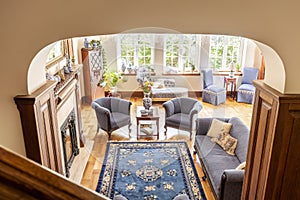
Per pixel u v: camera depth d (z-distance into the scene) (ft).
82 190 1.77
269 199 6.77
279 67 6.07
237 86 26.08
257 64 25.71
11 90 5.99
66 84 12.53
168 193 12.90
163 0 5.55
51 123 7.13
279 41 5.74
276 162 6.44
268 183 6.62
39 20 5.54
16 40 5.63
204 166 13.19
